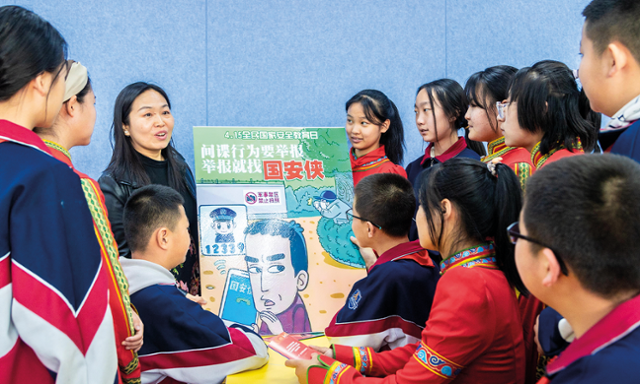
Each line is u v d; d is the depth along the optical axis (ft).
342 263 5.29
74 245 2.54
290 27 7.98
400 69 8.37
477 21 8.63
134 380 3.30
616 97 2.89
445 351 2.94
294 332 4.89
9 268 2.38
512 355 3.10
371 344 3.85
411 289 3.83
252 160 5.80
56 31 2.72
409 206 4.03
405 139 8.49
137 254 4.07
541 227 1.86
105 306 2.64
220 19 7.79
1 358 2.33
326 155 5.98
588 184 1.77
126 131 5.58
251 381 3.65
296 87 8.06
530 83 4.06
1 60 2.44
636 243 1.72
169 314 3.69
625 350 1.66
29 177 2.40
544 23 8.91
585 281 1.81
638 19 2.69
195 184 5.83
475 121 5.72
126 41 7.56
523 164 4.39
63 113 3.34
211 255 5.19
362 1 8.16
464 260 3.14
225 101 7.90
